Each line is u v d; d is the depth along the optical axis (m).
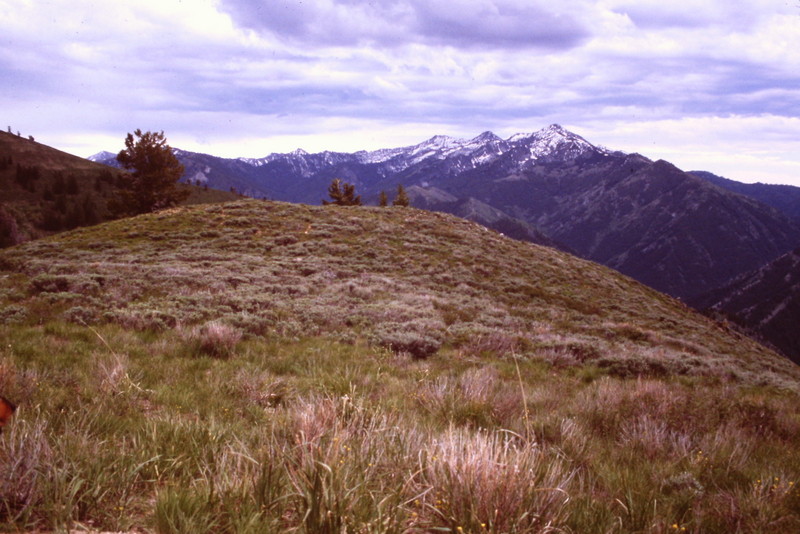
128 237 32.94
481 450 3.11
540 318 23.53
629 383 10.73
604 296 33.06
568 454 4.93
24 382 5.61
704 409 7.55
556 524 2.86
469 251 36.44
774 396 12.54
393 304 19.52
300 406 5.63
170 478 3.10
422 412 6.46
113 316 13.39
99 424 4.32
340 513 2.50
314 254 31.02
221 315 14.91
